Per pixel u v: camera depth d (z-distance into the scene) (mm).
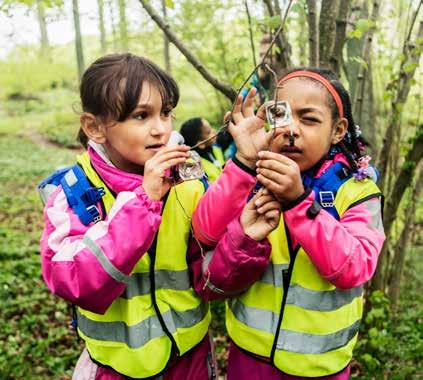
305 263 1591
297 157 1531
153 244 1613
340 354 1620
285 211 1451
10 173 13938
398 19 3701
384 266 3672
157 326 1609
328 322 1591
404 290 4391
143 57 1578
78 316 1702
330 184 1594
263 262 1553
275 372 1674
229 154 3914
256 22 2834
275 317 1630
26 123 22312
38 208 9836
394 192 3250
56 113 22359
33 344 4023
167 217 1631
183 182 1667
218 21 6211
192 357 1739
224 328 4082
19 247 6781
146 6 2520
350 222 1550
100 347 1619
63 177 1642
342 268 1420
